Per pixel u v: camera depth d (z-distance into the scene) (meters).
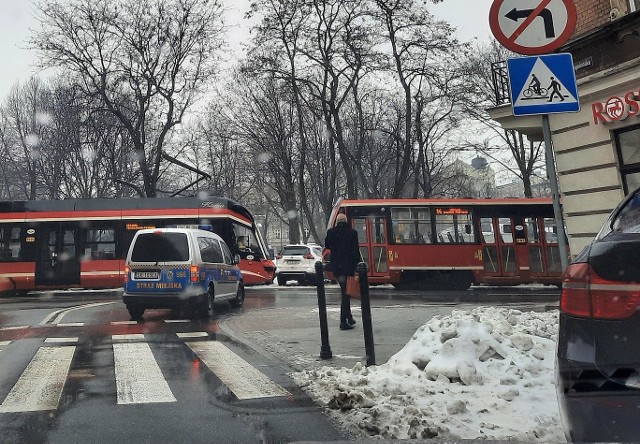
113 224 19.50
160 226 19.58
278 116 31.20
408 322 9.95
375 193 33.88
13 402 4.79
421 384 4.98
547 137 5.64
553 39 5.58
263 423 4.19
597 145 11.09
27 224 19.31
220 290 12.16
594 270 2.55
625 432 2.25
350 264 9.19
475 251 19.27
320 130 33.84
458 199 19.70
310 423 4.18
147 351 7.35
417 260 19.22
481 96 27.53
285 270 22.70
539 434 3.67
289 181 32.59
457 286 19.36
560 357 2.59
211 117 34.16
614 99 10.55
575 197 11.58
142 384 5.47
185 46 28.44
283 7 27.12
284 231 84.31
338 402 4.59
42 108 34.69
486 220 19.53
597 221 11.12
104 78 27.78
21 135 35.19
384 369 5.62
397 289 19.86
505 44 5.57
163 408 4.61
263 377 5.78
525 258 19.31
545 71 5.59
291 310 12.70
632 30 10.23
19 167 36.78
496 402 4.41
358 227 19.45
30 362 6.61
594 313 2.49
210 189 39.25
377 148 34.22
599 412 2.34
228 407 4.64
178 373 5.98
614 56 10.62
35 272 19.00
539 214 19.61
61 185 35.84
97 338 8.52
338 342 8.01
